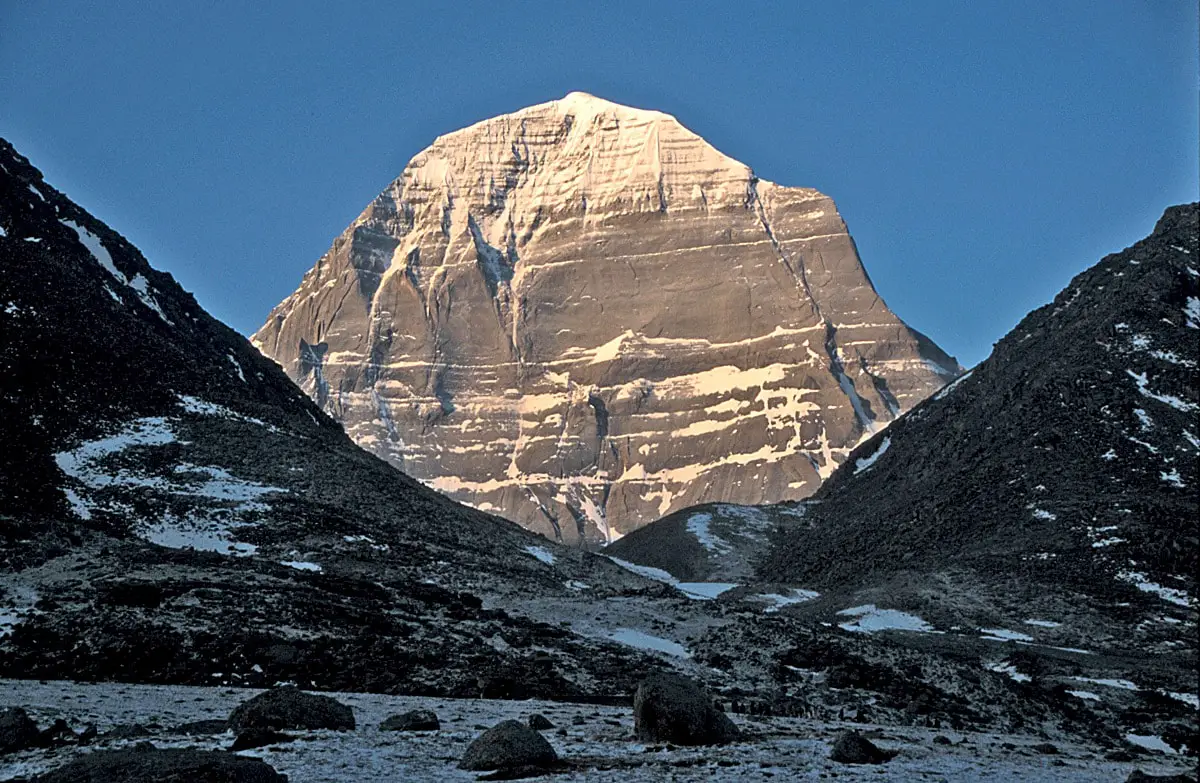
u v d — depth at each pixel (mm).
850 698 76812
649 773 43562
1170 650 130250
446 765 44312
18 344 135125
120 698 59531
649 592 124438
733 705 67500
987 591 150375
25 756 45281
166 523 114438
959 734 62188
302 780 41656
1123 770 51500
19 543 95500
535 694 69500
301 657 71312
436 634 80438
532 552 142250
